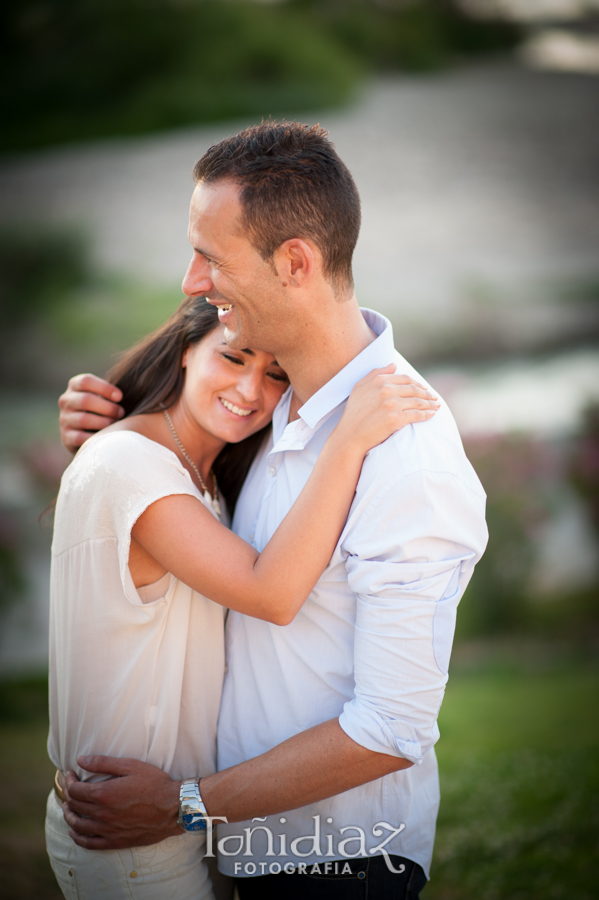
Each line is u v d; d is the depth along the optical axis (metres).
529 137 17.19
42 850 2.75
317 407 1.46
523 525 5.91
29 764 3.54
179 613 1.49
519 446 6.17
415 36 21.12
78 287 13.67
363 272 13.77
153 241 14.88
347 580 1.41
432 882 2.56
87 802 1.43
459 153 16.83
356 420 1.36
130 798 1.41
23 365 12.30
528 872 2.57
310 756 1.34
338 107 19.33
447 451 1.36
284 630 1.48
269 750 1.40
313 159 1.35
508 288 13.28
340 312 1.44
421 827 1.51
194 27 19.94
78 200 15.78
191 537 1.40
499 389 10.45
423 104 19.12
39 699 4.55
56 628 1.56
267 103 19.30
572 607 6.02
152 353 1.69
